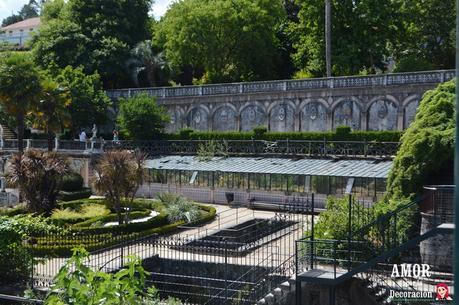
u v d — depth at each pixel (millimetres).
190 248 26656
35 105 46500
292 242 29422
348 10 55406
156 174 46906
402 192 26016
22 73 45969
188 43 64000
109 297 9078
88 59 63750
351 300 20156
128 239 27234
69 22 64625
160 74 69875
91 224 34938
